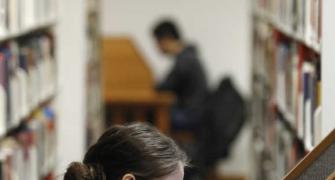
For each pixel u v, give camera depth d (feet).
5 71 23.06
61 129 36.14
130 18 55.36
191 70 49.06
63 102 36.27
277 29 29.86
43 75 31.50
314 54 21.42
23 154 26.35
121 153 13.47
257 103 39.78
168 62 55.83
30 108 27.84
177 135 49.55
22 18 25.85
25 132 27.40
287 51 26.68
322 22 18.62
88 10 39.17
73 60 36.09
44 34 33.68
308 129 21.02
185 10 55.36
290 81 25.26
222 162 55.62
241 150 55.83
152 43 55.72
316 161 13.71
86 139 38.52
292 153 24.86
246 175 54.39
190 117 49.14
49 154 32.37
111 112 48.16
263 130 35.99
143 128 13.98
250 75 46.75
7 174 23.29
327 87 18.67
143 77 51.11
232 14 55.31
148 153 13.43
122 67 51.08
